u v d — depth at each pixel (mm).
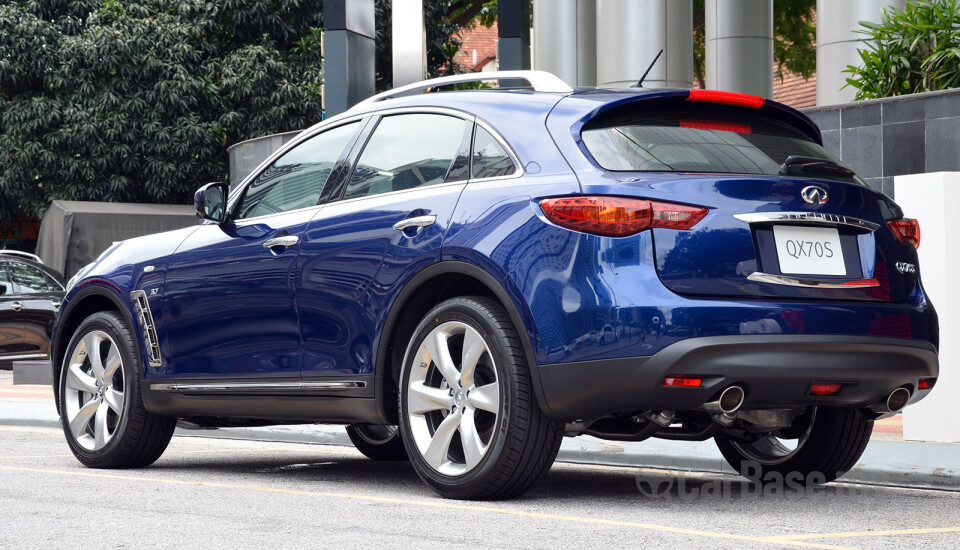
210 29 37375
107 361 8281
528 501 6215
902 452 7500
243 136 36719
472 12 42438
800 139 6527
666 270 5527
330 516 5750
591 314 5551
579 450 8617
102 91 35531
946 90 11703
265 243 7270
